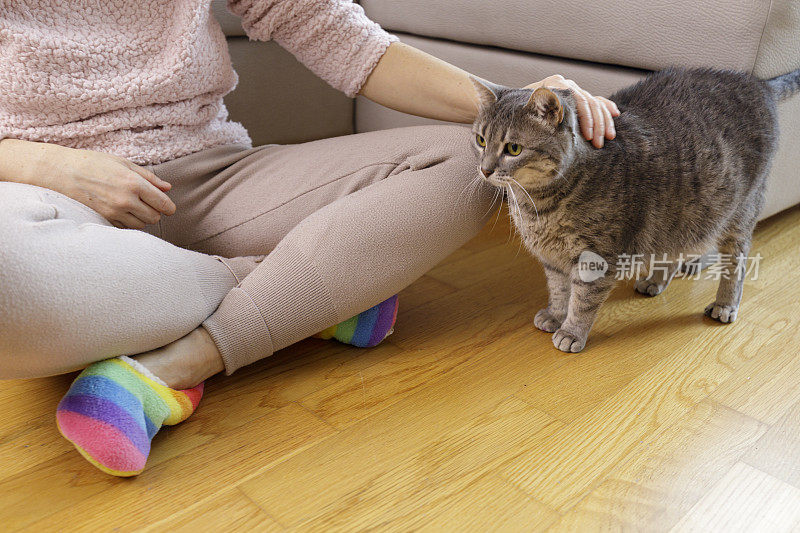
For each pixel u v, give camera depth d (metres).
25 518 0.79
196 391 0.97
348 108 2.07
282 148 1.20
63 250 0.79
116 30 1.03
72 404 0.81
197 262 0.97
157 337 0.88
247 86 1.81
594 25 1.40
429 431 0.95
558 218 1.11
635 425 0.96
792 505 0.82
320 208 1.09
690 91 1.19
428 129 1.14
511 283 1.43
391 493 0.84
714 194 1.18
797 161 1.55
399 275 1.04
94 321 0.81
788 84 1.29
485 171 1.06
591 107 1.09
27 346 0.77
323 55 1.19
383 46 1.17
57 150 0.96
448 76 1.17
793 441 0.93
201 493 0.84
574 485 0.85
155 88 1.04
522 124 1.02
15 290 0.74
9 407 1.00
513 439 0.94
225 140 1.19
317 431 0.95
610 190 1.08
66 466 0.88
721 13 1.22
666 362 1.13
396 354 1.15
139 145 1.07
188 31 1.04
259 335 0.97
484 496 0.83
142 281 0.86
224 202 1.14
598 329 1.25
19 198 0.82
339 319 1.02
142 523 0.79
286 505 0.82
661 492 0.84
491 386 1.06
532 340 1.20
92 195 0.96
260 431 0.95
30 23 0.96
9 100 0.97
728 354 1.15
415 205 1.03
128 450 0.81
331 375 1.09
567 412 1.00
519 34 1.55
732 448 0.92
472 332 1.23
